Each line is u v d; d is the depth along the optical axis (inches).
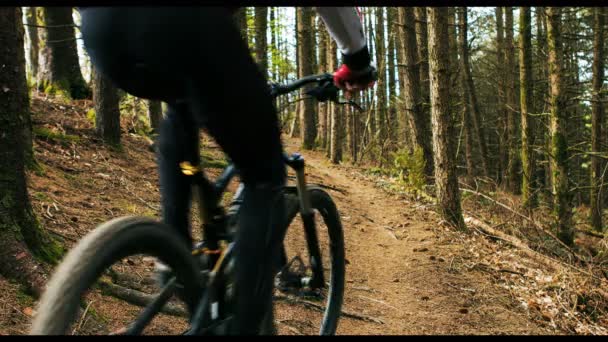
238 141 71.7
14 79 144.6
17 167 147.3
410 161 492.7
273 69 804.0
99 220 210.2
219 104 68.4
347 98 91.2
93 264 62.2
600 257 403.2
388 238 331.9
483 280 272.2
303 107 953.5
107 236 64.9
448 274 269.7
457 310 226.5
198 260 79.4
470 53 957.8
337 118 786.2
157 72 68.3
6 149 144.8
